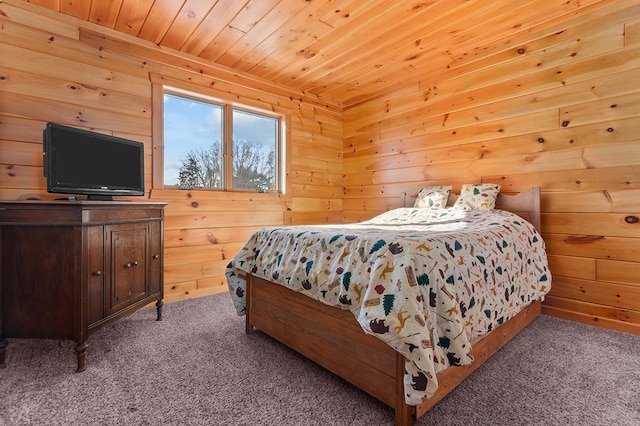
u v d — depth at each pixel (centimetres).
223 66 310
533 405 135
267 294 198
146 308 261
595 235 228
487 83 285
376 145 384
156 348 189
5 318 169
